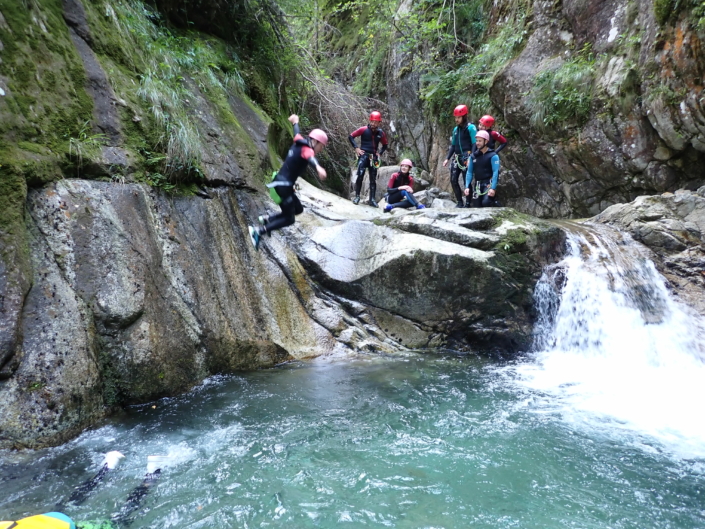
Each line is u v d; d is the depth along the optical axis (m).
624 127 8.09
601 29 8.56
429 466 3.35
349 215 7.95
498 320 6.50
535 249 6.63
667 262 6.93
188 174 5.85
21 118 4.22
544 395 4.80
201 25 8.86
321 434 3.85
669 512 2.86
